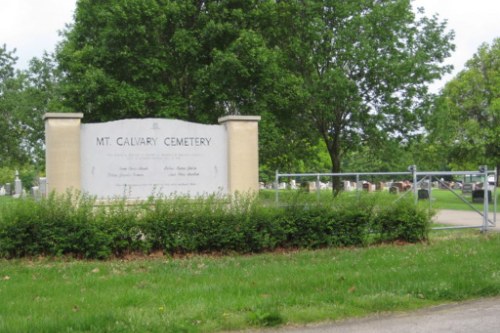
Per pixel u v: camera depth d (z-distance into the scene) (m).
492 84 31.31
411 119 21.23
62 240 9.75
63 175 11.30
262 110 18.02
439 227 13.58
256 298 6.88
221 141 12.70
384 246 11.31
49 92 34.78
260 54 17.19
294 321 6.13
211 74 17.17
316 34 19.86
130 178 11.92
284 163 25.58
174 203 10.48
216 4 18.17
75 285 7.67
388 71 20.12
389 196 12.32
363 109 20.98
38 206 9.94
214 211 10.59
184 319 5.97
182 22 18.22
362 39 19.86
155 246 10.34
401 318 6.34
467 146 30.77
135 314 6.05
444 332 5.78
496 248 10.72
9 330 5.45
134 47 17.73
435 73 21.47
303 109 20.34
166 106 17.88
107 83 17.44
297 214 11.06
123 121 11.93
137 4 17.17
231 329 5.89
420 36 22.30
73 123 11.44
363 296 6.99
